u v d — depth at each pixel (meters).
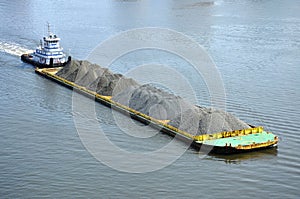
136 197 50.56
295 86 93.31
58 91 90.38
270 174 56.12
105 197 50.41
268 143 62.69
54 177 54.59
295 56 118.81
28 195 50.59
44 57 109.06
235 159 60.28
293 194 51.56
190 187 52.94
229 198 50.62
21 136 66.62
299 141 65.50
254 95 87.50
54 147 63.00
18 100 83.38
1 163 57.97
